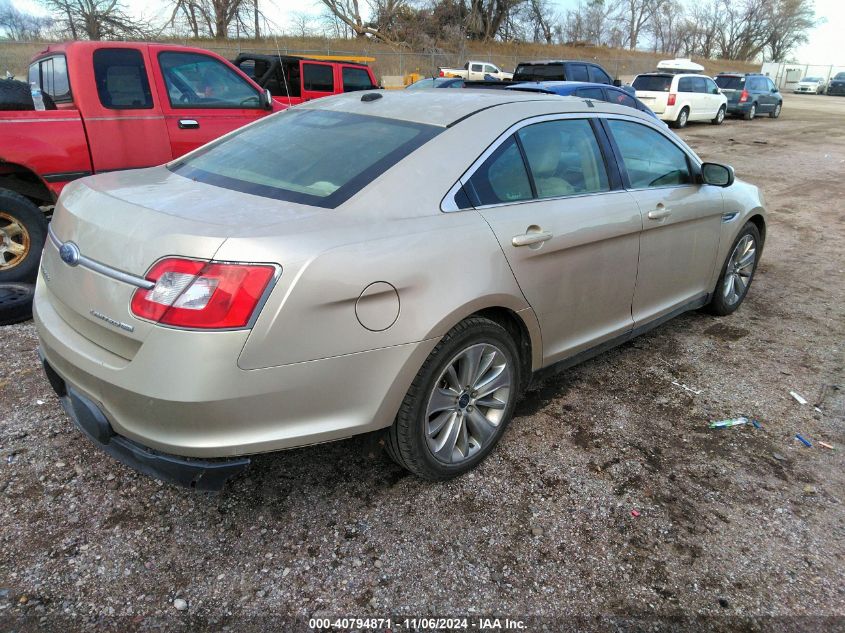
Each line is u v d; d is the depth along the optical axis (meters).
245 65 12.89
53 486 2.66
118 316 2.11
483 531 2.54
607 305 3.42
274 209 2.31
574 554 2.45
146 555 2.34
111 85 5.46
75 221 2.40
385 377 2.33
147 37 20.69
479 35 45.22
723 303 4.76
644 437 3.24
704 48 67.88
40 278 2.78
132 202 2.36
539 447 3.11
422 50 36.72
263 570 2.30
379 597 2.21
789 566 2.44
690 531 2.60
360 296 2.20
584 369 3.96
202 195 2.47
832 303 5.33
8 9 19.42
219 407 2.03
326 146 2.78
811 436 3.33
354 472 2.85
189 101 5.99
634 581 2.34
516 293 2.75
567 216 3.00
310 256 2.10
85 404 2.27
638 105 12.02
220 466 2.14
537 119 3.07
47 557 2.30
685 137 17.64
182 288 1.99
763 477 2.96
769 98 24.69
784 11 64.44
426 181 2.56
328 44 32.25
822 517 2.72
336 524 2.54
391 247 2.29
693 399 3.65
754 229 4.78
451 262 2.46
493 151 2.81
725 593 2.30
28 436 2.96
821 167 12.95
